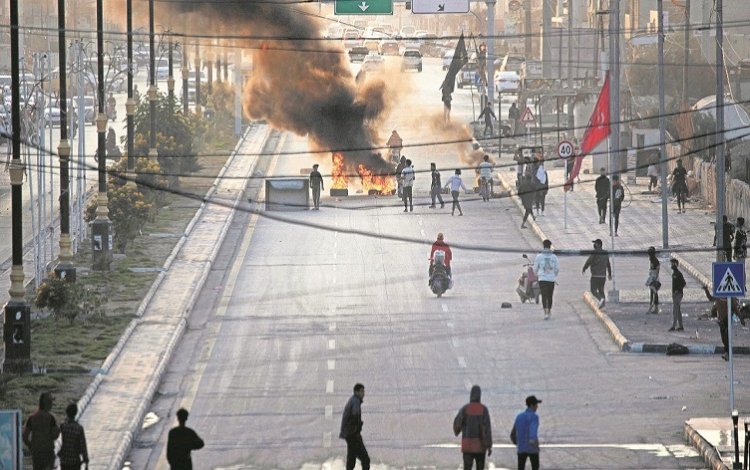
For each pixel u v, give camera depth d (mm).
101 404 68250
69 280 89812
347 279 104562
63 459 52500
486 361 79375
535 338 85375
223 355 81188
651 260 91188
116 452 60125
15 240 73125
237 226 128000
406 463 59625
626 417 67375
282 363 79000
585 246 115750
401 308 94375
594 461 60062
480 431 54156
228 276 106000
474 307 94688
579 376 75750
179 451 52625
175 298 95750
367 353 81312
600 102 127750
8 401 66625
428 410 68688
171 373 76938
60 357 76562
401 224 128375
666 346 81250
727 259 98875
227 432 65062
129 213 110500
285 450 61906
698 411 68250
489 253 115188
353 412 56250
